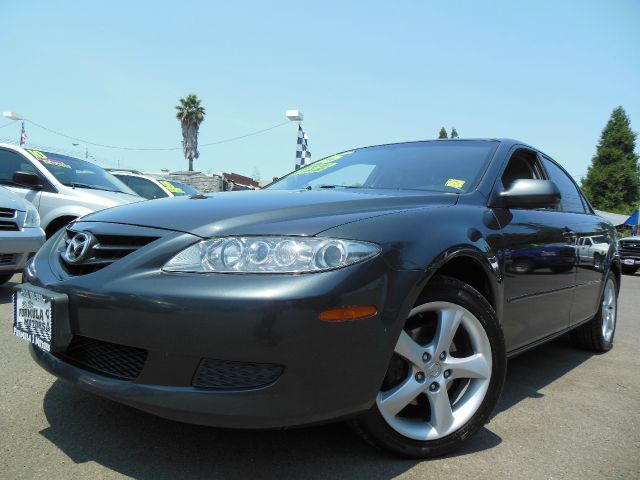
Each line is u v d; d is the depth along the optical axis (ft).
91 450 6.87
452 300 7.25
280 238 6.09
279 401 5.74
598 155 161.99
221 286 5.80
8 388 8.81
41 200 19.75
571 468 7.14
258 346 5.66
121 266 6.36
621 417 9.23
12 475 6.16
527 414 9.17
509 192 8.87
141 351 6.11
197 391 5.77
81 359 6.75
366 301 6.04
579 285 11.73
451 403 7.54
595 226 13.29
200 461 6.72
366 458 7.00
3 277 16.63
